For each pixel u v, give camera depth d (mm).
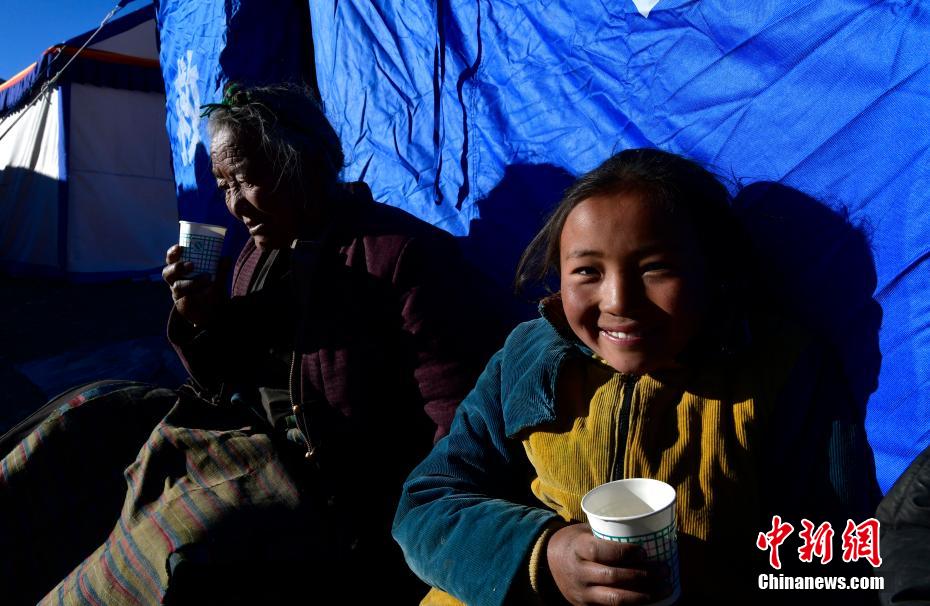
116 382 2240
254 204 1993
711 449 1171
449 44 2551
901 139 1350
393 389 1947
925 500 1050
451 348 1864
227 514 1684
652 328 1168
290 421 2039
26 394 5031
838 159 1438
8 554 1921
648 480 1078
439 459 1454
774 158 1548
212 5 3703
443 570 1251
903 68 1355
